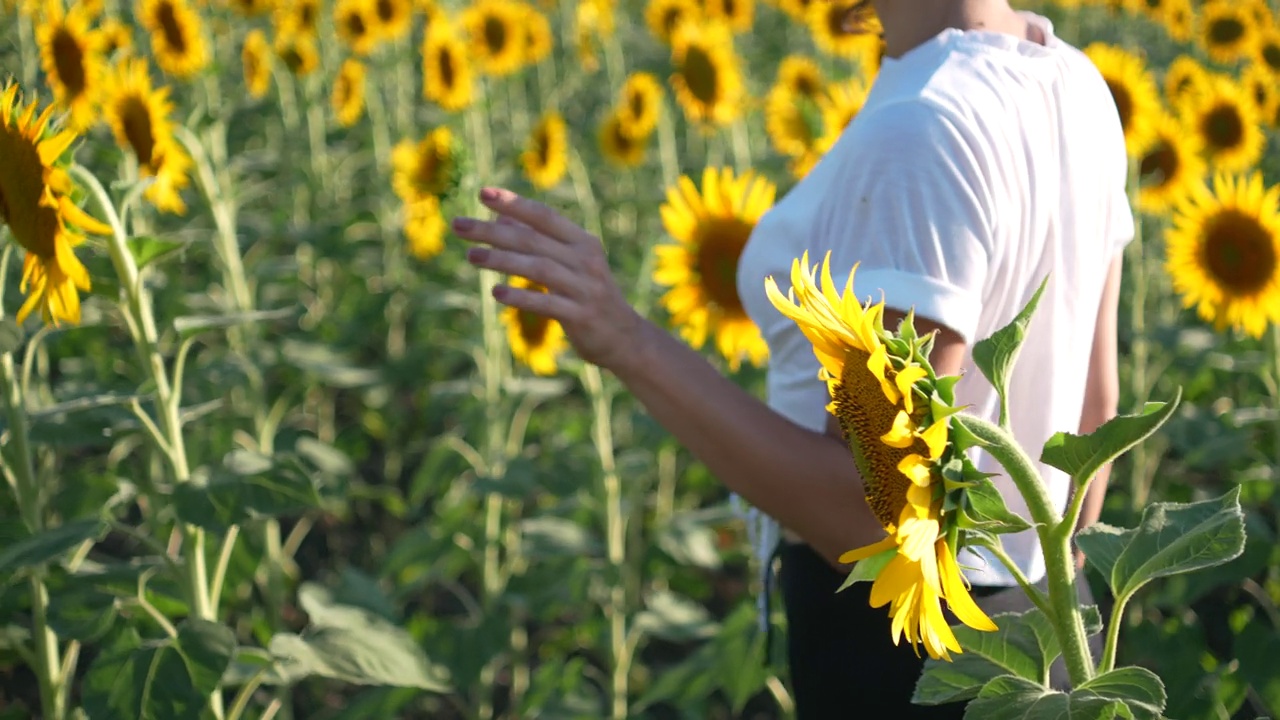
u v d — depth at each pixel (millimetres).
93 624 1967
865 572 925
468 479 4270
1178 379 4398
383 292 5289
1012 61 1455
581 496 3354
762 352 2557
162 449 2010
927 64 1460
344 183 6789
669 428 1445
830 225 1464
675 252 2527
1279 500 3156
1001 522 906
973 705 950
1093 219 1525
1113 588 1026
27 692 3668
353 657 1907
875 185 1387
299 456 3674
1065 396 1534
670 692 2990
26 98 2484
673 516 3283
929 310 1333
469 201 3041
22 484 2111
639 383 1436
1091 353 1733
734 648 2822
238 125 6926
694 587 3840
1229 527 972
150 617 2156
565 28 9742
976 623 895
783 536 1768
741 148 5445
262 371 3947
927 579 865
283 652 1878
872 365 874
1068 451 938
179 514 1845
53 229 1579
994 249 1378
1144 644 2908
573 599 3195
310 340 4961
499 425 3713
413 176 3125
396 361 4816
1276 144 5590
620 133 5137
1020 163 1402
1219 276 2986
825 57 7344
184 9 4176
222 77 7031
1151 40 9789
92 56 2680
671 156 5496
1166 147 3738
